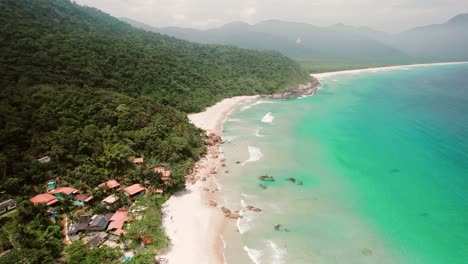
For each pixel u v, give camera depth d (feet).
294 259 117.80
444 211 150.20
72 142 171.94
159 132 214.90
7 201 127.24
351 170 196.95
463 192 167.53
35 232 111.96
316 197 164.25
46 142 168.35
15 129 160.97
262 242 127.34
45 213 124.06
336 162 209.46
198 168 196.75
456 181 179.63
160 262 110.32
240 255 119.34
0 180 138.51
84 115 203.21
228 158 214.69
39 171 150.00
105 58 315.78
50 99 199.82
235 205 155.02
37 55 249.96
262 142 248.11
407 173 191.31
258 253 120.67
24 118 174.29
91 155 173.47
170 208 148.56
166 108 278.05
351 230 136.36
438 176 186.29
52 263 98.89
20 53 240.12
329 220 143.74
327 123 307.58
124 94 278.26
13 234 110.63
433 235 132.57
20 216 118.01
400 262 117.19
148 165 181.27
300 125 299.79
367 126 294.66
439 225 139.33
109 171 164.96
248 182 179.73
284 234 132.87
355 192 169.89
